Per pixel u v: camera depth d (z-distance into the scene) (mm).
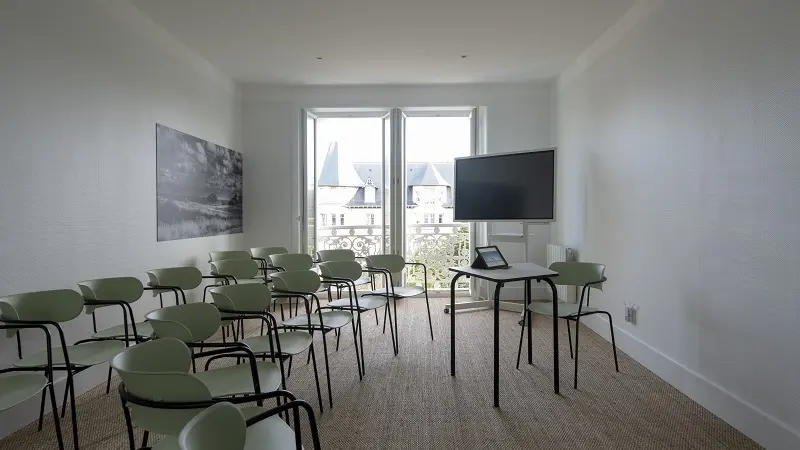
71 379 2332
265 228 6449
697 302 2980
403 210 6453
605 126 4492
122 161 3742
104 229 3510
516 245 6398
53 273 3000
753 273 2477
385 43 4770
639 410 2850
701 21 2947
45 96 2945
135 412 1500
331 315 3389
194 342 2160
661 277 3430
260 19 4164
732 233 2645
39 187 2893
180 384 1387
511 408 2879
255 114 6438
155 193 4230
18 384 2107
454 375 3447
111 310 3576
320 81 6164
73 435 2551
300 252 6441
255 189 6441
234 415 1142
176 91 4652
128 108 3836
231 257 4961
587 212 4965
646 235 3664
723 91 2729
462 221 5531
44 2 2938
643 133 3723
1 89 2629
